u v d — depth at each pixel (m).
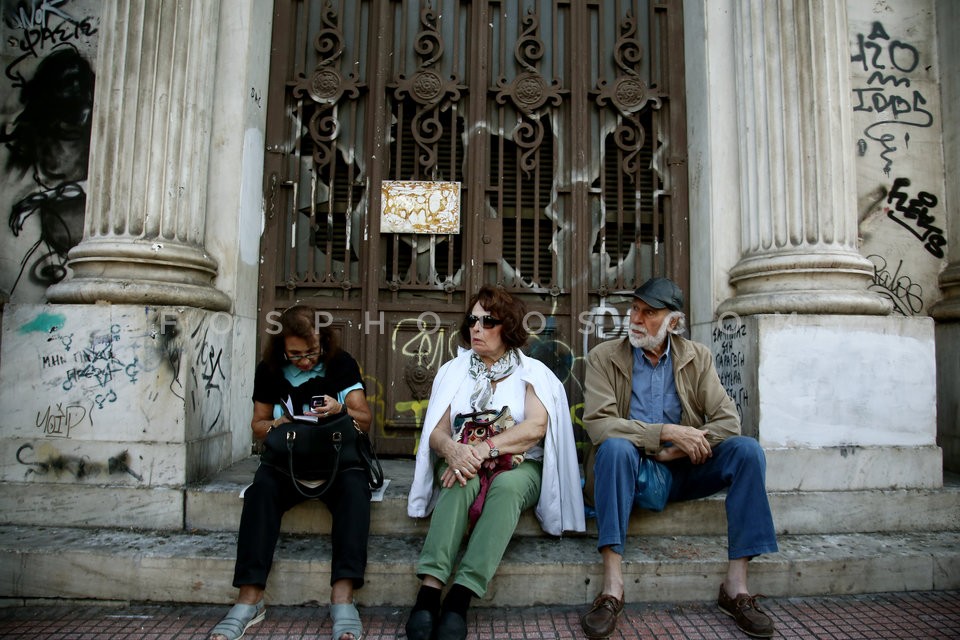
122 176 3.16
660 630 2.29
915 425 3.05
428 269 3.85
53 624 2.33
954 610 2.47
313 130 3.89
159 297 3.03
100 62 3.24
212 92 3.45
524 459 2.61
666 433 2.49
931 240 3.77
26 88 3.66
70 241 3.60
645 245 3.95
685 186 3.90
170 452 2.86
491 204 3.91
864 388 3.04
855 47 3.82
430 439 2.60
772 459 2.97
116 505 2.81
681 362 2.67
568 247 3.90
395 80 3.92
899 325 3.08
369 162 3.86
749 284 3.38
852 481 2.99
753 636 2.25
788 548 2.72
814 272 3.20
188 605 2.48
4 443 2.86
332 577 2.27
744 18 3.51
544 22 4.02
